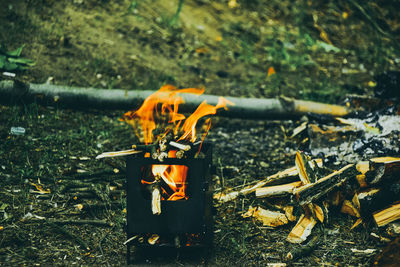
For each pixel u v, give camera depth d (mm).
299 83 3553
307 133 2793
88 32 3664
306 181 2393
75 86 3119
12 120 2844
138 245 2229
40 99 2949
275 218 2389
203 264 2252
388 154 2594
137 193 2197
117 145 2820
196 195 2189
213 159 2779
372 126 2736
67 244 2299
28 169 2572
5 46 3137
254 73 3672
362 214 2373
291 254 2258
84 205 2420
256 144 2930
